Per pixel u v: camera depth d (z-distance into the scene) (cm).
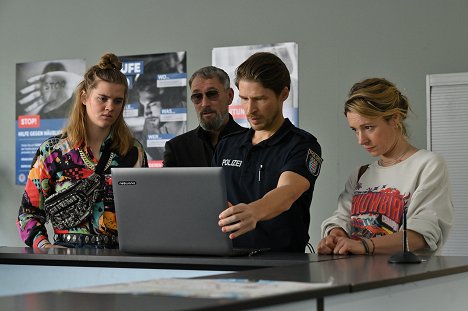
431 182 267
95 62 609
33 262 265
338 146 536
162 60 586
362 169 294
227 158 302
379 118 274
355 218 286
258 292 139
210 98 378
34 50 627
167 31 586
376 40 527
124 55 598
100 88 327
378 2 527
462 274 230
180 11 582
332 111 537
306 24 545
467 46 505
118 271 253
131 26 597
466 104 494
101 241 326
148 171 258
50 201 329
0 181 632
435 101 503
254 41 559
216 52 569
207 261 238
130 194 262
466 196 490
